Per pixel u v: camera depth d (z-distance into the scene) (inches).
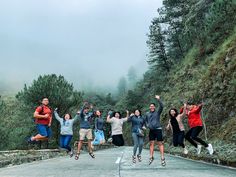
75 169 441.4
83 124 629.0
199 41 1519.4
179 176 347.9
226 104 798.5
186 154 708.7
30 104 1350.9
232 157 494.6
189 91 1279.5
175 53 2440.9
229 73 829.8
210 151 557.6
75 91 1398.9
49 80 1348.4
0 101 1525.6
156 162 551.8
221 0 1230.3
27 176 369.7
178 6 2322.8
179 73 1648.6
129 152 1012.5
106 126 3373.5
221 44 1219.9
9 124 1473.9
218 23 1256.8
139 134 535.8
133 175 363.9
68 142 716.0
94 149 1293.1
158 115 501.4
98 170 423.5
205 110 898.7
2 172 417.7
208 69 1025.5
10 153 624.7
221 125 786.2
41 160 644.1
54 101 1318.9
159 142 492.7
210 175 353.1
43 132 437.4
